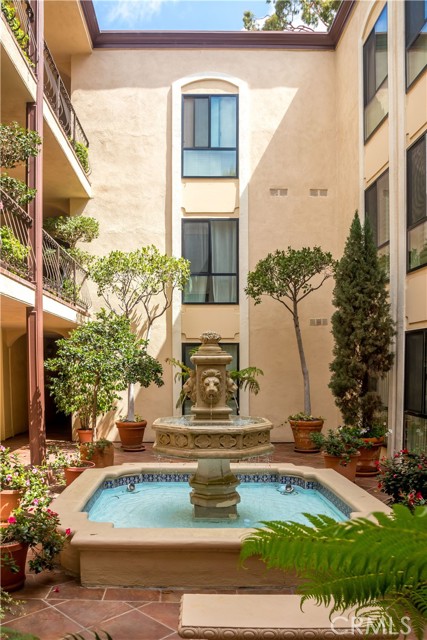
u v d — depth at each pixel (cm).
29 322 807
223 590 423
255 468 725
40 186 827
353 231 947
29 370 816
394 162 914
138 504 621
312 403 1223
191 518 564
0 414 1233
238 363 1230
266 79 1270
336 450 793
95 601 399
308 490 682
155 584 426
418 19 838
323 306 1238
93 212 1250
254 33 1255
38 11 824
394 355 904
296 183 1255
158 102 1263
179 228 1241
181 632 263
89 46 1239
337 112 1259
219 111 1266
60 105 1095
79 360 857
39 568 424
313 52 1277
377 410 920
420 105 826
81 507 525
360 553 152
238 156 1255
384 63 975
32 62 782
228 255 1248
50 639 339
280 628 262
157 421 589
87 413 1040
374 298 912
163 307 1230
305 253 1070
